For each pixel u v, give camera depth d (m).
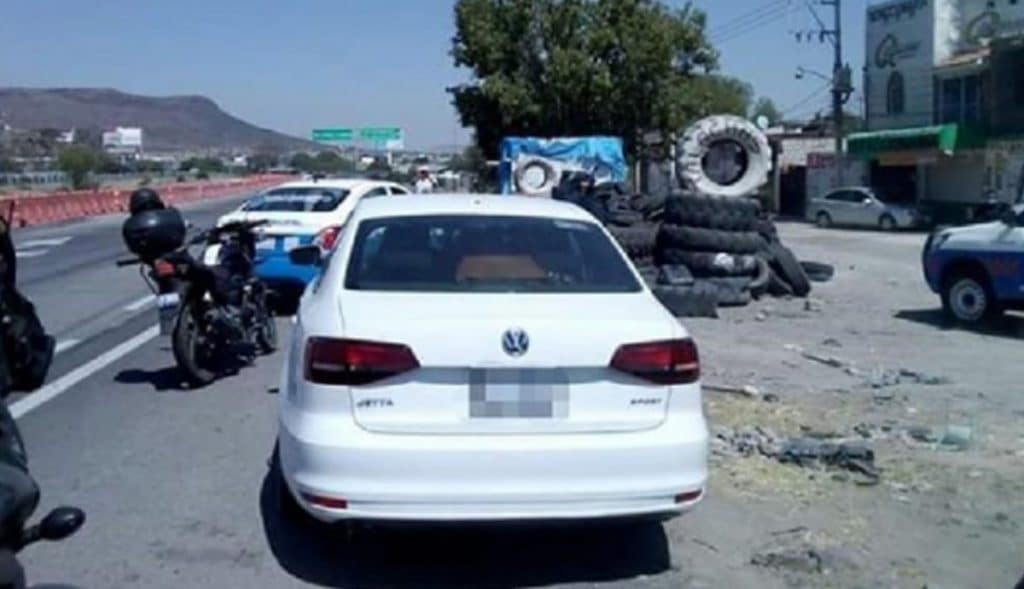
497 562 5.72
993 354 12.52
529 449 5.07
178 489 6.91
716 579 5.50
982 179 41.66
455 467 5.04
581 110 49.44
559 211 6.58
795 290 17.58
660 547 5.93
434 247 6.00
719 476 7.15
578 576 5.55
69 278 19.78
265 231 13.81
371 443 5.04
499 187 36.28
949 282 15.11
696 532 6.14
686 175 21.08
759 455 7.68
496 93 48.84
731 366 11.39
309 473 5.12
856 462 7.39
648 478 5.18
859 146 47.47
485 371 5.13
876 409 9.33
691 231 16.50
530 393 5.14
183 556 5.77
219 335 10.17
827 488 6.94
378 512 5.05
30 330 4.96
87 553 5.80
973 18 45.84
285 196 15.05
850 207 43.19
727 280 16.56
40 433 8.34
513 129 50.41
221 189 66.19
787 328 14.46
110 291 17.75
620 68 49.06
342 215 14.41
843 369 11.27
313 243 13.84
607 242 6.27
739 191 20.97
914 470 7.38
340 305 5.49
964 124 41.84
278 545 5.94
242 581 5.45
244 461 7.56
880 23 49.62
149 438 8.19
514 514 5.09
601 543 5.98
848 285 20.39
